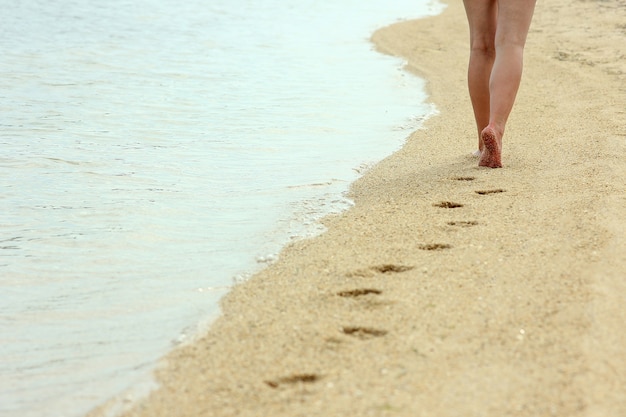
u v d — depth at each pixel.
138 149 5.71
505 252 3.53
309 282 3.42
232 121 6.49
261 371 2.71
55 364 2.94
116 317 3.29
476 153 5.36
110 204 4.64
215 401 2.55
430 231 3.89
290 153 5.62
